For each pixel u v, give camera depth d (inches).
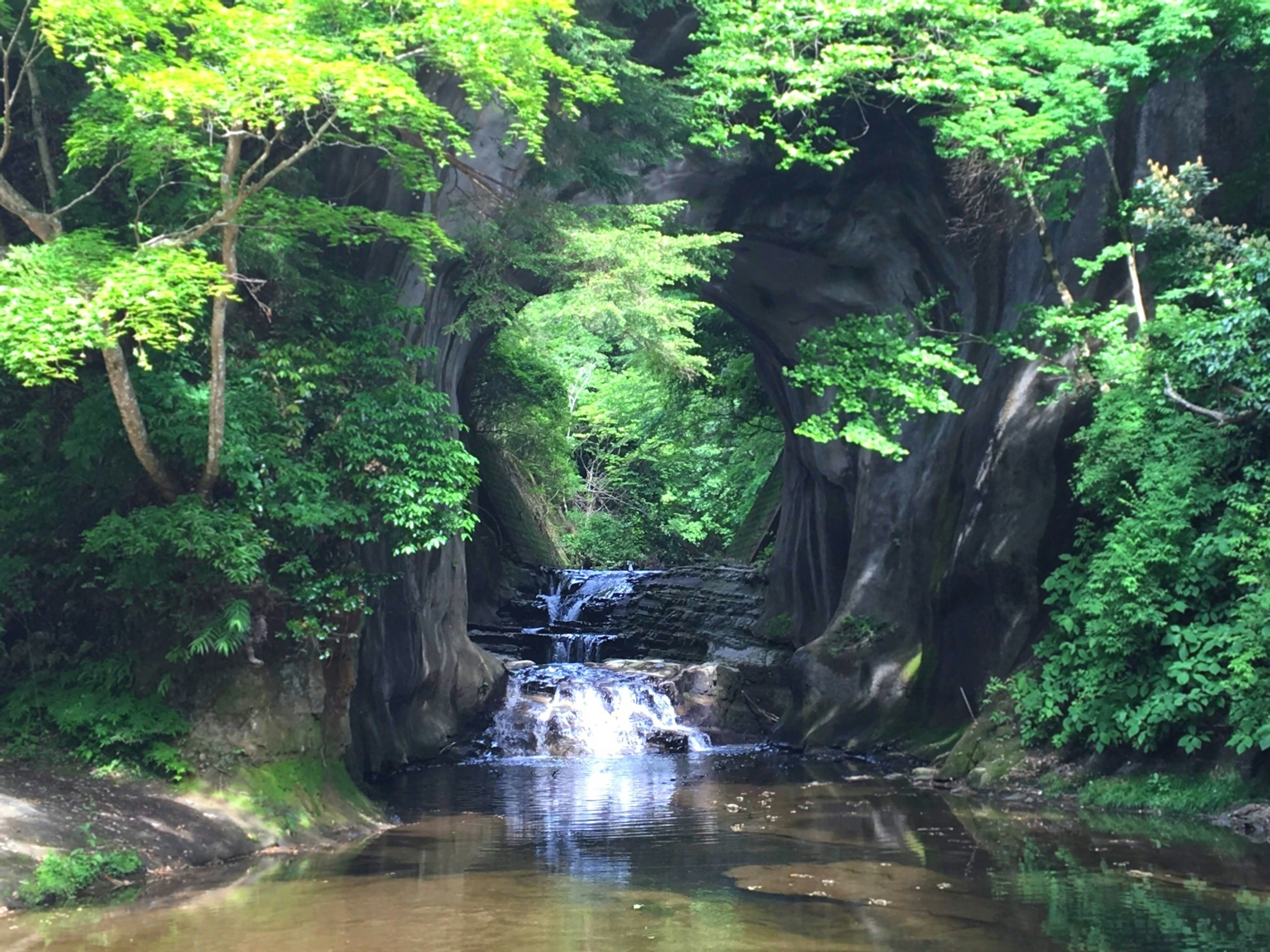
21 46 458.6
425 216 441.4
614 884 358.3
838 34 589.9
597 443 1680.6
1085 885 354.3
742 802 556.4
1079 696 563.2
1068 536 629.9
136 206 468.8
